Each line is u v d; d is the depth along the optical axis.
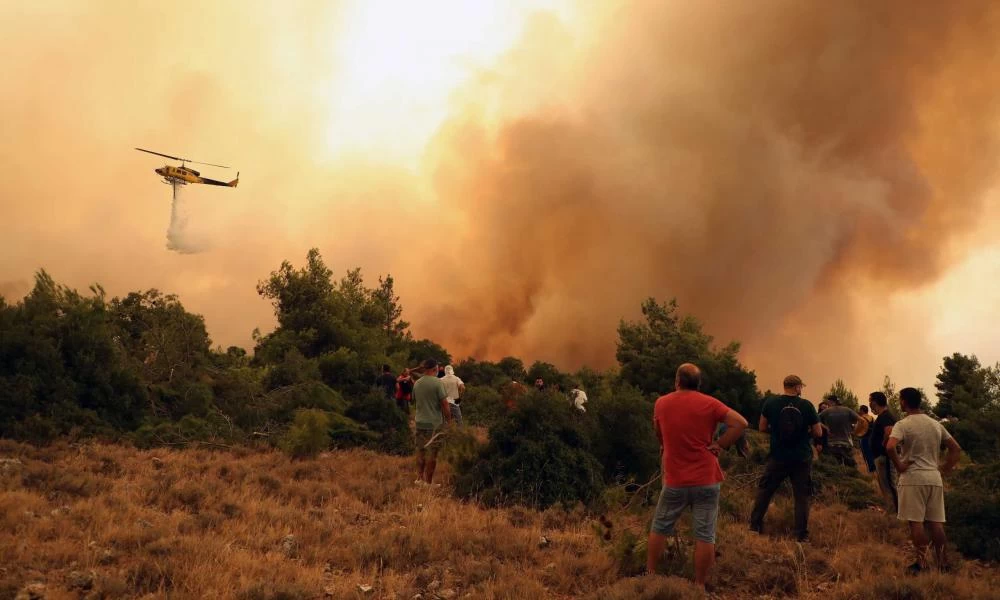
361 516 8.05
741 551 6.94
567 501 9.12
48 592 4.71
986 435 11.84
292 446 11.91
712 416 5.67
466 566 6.12
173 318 16.95
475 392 23.66
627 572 6.31
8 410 11.26
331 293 28.56
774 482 8.12
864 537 8.09
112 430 12.04
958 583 5.93
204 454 11.41
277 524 7.08
